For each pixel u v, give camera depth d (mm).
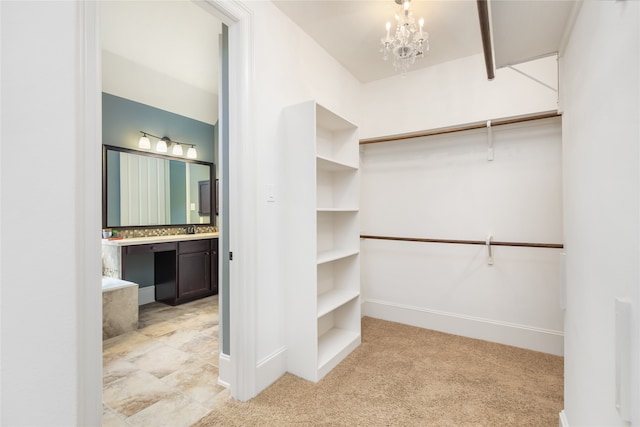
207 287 3928
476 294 2619
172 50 3309
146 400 1765
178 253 3588
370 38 2379
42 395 515
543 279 2355
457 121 2652
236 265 1757
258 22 1869
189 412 1652
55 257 526
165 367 2146
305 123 2002
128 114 3518
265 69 1926
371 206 3145
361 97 3152
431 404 1696
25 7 499
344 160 2590
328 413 1625
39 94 511
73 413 545
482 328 2580
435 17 2092
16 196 486
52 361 524
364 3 1978
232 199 1775
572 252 1205
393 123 2982
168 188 3939
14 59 485
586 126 960
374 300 3139
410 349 2385
